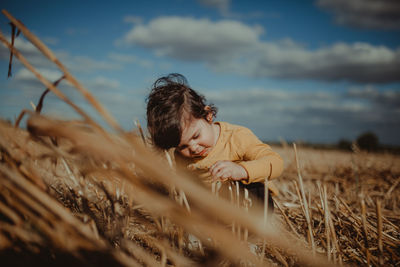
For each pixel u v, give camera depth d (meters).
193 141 1.73
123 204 1.23
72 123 0.82
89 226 0.95
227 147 1.78
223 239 0.81
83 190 1.08
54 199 0.95
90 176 1.13
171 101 1.74
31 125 0.80
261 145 1.71
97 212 1.29
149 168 0.69
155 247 1.18
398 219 1.89
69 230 0.80
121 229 1.04
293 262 1.20
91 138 0.69
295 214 1.83
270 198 1.59
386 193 2.81
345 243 1.42
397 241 1.42
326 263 0.82
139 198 0.92
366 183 3.26
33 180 0.92
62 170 1.32
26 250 0.83
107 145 0.68
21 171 0.91
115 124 0.65
